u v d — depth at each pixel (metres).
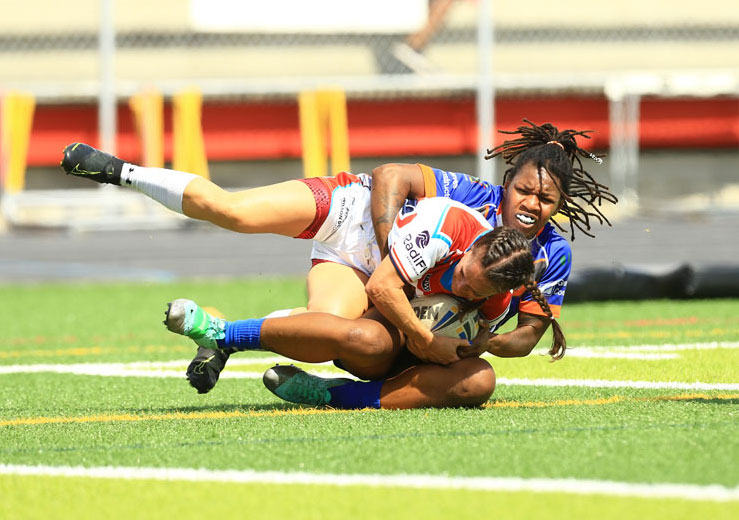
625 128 71.62
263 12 68.81
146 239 60.12
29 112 62.44
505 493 9.82
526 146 15.62
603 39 74.12
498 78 67.88
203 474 10.82
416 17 69.19
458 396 14.55
